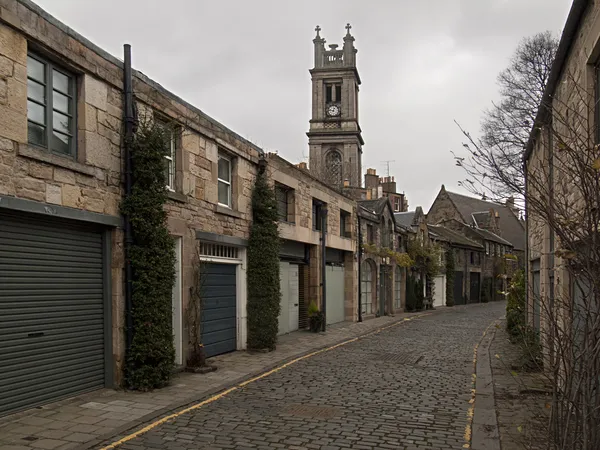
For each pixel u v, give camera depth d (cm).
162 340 904
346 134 5353
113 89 891
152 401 806
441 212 5506
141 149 907
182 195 1065
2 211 691
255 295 1351
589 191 443
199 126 1143
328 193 2050
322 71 5441
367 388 947
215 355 1238
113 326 881
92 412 734
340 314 2261
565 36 790
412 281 3247
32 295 741
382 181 5419
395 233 3034
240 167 1349
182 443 617
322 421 720
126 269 895
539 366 518
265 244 1361
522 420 735
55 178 760
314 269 1942
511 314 1683
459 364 1240
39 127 758
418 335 1880
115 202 885
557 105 890
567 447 446
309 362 1230
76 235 827
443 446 625
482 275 4988
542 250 1173
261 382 985
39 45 739
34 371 742
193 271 1107
